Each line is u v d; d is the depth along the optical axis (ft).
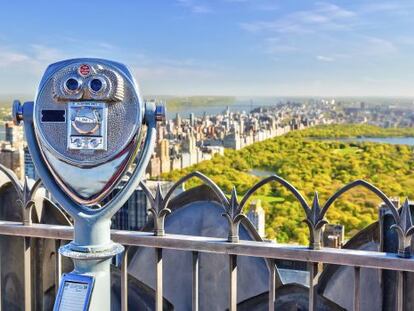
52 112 4.35
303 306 6.27
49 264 7.11
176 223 7.13
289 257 5.28
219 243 5.50
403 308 5.08
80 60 4.35
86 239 4.47
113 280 6.93
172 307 6.87
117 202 4.44
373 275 6.22
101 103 4.27
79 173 4.35
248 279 6.86
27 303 6.34
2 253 6.98
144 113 4.40
